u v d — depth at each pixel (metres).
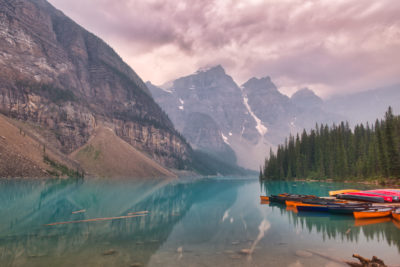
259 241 25.47
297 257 20.52
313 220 36.62
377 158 106.75
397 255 21.06
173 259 19.92
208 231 29.94
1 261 18.89
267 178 180.25
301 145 172.00
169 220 37.00
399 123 115.94
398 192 49.31
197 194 82.50
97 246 23.22
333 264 19.03
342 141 137.62
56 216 37.69
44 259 19.48
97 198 61.47
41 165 142.88
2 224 31.61
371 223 34.19
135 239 25.94
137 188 98.62
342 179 123.31
